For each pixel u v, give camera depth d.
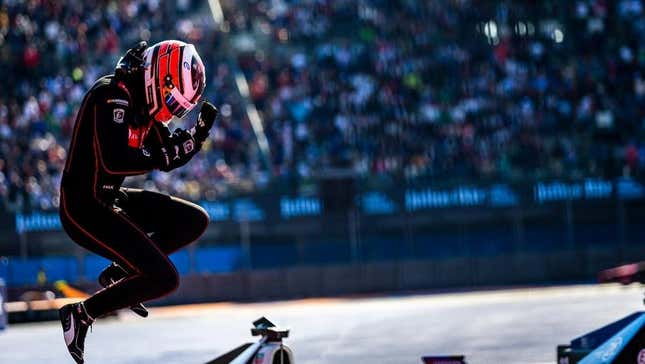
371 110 47.28
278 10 52.69
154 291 6.56
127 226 6.60
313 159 44.47
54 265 35.06
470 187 39.00
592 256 38.94
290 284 37.59
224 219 37.66
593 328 16.91
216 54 49.25
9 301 33.31
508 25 51.59
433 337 16.78
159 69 6.57
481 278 38.47
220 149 44.09
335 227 38.12
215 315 29.91
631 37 51.28
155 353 17.14
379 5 52.38
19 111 43.34
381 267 38.00
